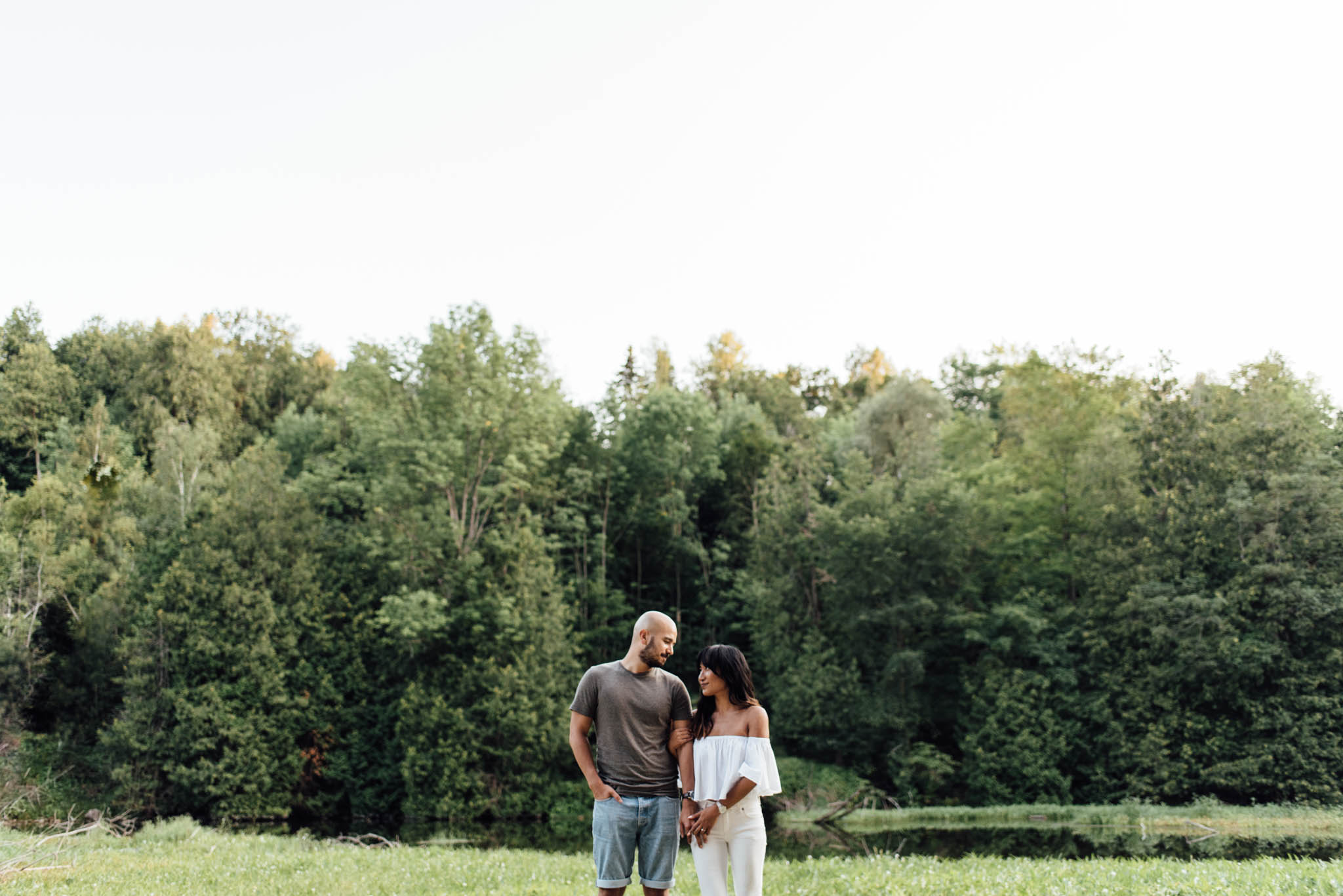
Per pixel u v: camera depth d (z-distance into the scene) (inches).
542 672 1544.0
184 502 1953.7
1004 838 1023.6
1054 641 1537.9
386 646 1638.8
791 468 1964.8
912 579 1601.9
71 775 1565.0
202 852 682.8
